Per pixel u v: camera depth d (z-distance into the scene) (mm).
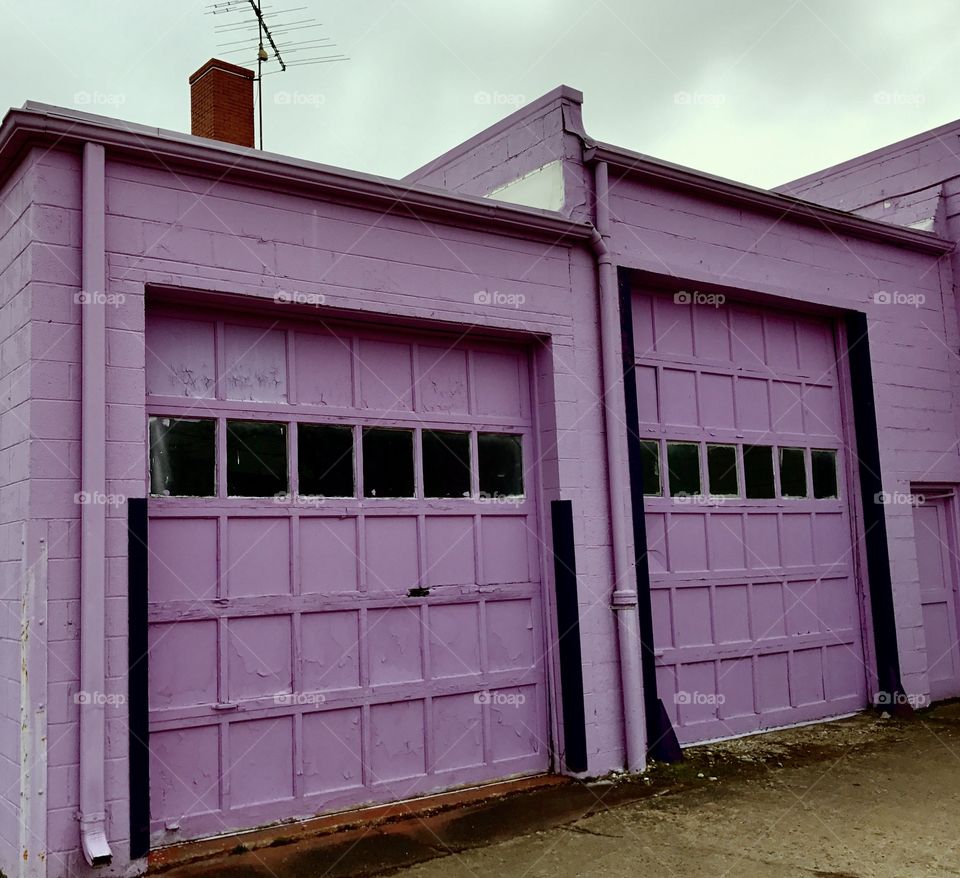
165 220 5125
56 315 4750
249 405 5531
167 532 5184
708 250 7664
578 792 6016
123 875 4574
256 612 5410
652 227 7301
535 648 6523
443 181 8422
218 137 8078
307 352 5824
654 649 7031
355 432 5945
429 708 6000
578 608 6430
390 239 5945
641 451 7336
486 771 6176
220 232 5297
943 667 9266
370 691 5770
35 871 4375
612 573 6656
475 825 5398
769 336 8398
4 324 5105
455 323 6184
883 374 8961
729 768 6590
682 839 5152
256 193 5453
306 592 5613
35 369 4656
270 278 5438
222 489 5379
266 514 5520
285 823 5344
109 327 4883
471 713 6184
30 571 4551
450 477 6324
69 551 4645
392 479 6066
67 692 4551
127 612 4742
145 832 4664
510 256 6496
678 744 6773
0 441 5059
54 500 4637
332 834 5227
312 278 5594
